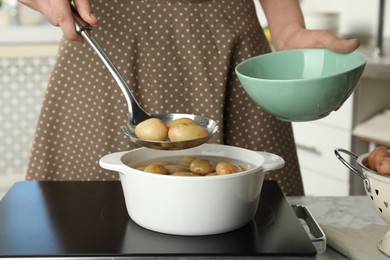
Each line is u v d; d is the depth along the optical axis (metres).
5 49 3.31
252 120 1.26
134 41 1.19
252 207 0.82
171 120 0.96
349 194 2.48
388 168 0.79
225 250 0.74
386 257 0.82
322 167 2.56
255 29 1.26
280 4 1.25
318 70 1.01
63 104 1.23
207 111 1.22
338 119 2.45
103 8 1.19
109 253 0.73
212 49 1.21
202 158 0.92
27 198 0.91
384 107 2.47
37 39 3.35
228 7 1.22
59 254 0.72
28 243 0.75
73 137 1.24
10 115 3.48
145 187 0.78
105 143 1.22
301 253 0.74
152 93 1.21
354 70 0.87
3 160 3.53
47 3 1.04
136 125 0.95
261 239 0.78
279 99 0.88
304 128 2.62
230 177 0.77
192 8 1.20
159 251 0.74
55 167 1.25
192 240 0.78
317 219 0.97
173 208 0.78
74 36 0.98
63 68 1.22
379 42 2.56
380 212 0.82
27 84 3.44
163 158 0.91
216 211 0.78
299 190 1.35
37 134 1.24
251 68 0.97
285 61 1.02
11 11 3.67
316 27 2.80
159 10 1.19
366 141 2.43
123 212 0.87
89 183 0.98
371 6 2.92
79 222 0.83
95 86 1.21
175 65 1.21
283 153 1.30
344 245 0.85
